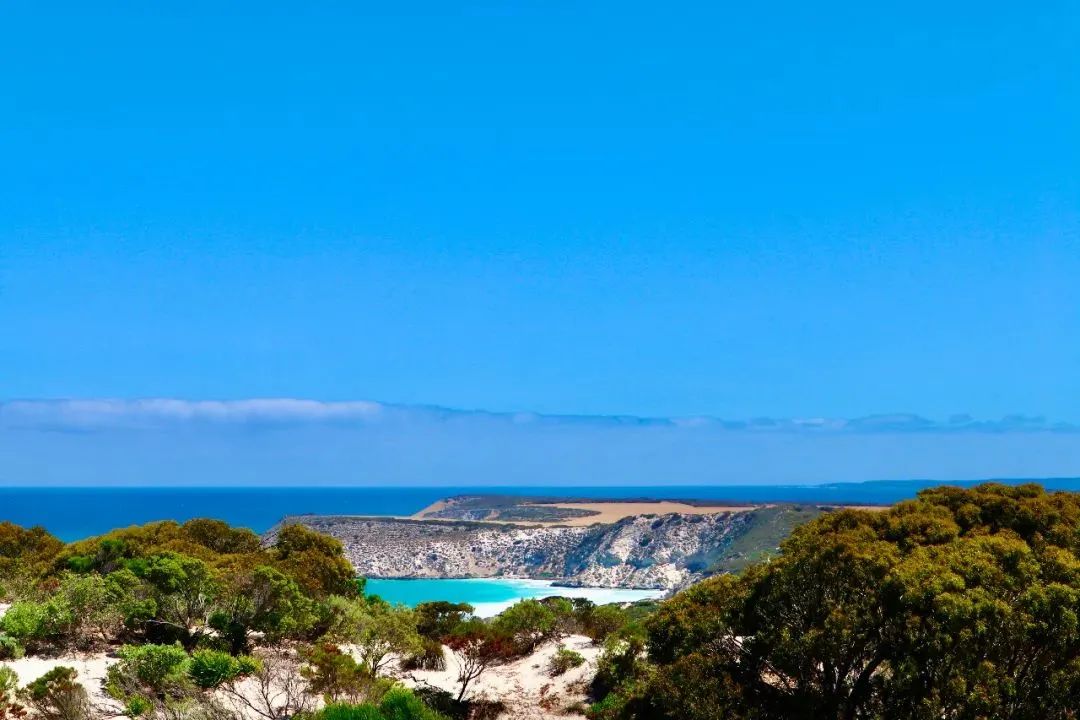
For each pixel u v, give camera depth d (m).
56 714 21.47
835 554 21.36
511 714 29.20
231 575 32.66
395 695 23.52
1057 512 22.67
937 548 21.03
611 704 28.38
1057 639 17.94
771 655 21.53
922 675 19.09
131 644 28.98
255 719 22.92
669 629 24.02
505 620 41.25
